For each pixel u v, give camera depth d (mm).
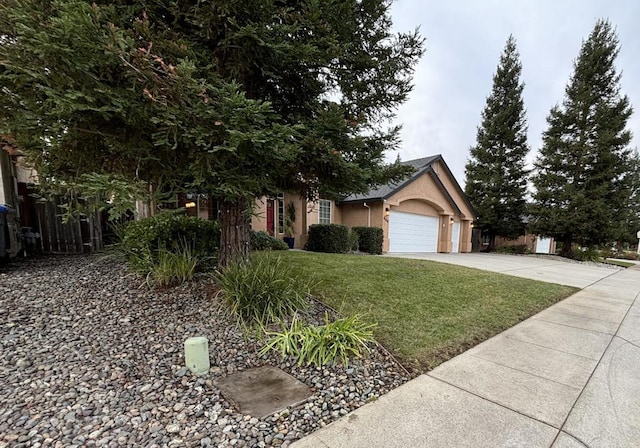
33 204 6500
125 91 2551
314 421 2062
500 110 18547
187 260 4398
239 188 3092
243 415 2062
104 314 3359
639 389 2611
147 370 2488
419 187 14734
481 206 18797
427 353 3170
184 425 1934
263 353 2863
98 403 2078
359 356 2902
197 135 2734
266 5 2986
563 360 3158
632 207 22531
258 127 3010
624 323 4473
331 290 4730
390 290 5043
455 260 11383
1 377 2287
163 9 3010
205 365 2518
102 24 2559
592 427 2074
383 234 13078
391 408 2244
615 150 14570
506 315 4531
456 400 2371
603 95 14680
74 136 2908
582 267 11820
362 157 4086
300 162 3781
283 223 12031
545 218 15641
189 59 2900
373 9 3914
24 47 2346
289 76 3889
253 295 3455
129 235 4789
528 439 1937
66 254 6527
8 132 2836
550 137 15797
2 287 3953
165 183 3244
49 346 2725
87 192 2443
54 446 1705
